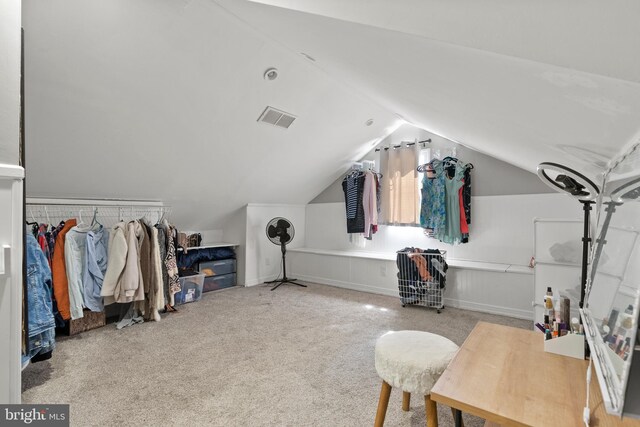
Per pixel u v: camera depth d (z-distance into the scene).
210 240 4.87
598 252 1.03
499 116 1.15
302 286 4.72
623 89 0.49
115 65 2.13
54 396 1.88
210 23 2.11
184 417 1.71
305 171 4.55
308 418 1.70
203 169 3.52
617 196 0.85
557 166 1.12
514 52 0.54
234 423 1.66
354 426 1.64
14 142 0.91
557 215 3.47
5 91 0.88
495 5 0.45
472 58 0.69
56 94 2.12
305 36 1.49
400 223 4.53
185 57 2.29
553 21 0.42
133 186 3.26
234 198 4.38
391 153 4.62
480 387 0.96
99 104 2.32
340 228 5.20
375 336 2.82
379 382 2.07
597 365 0.79
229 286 4.66
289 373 2.17
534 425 0.80
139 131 2.68
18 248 0.91
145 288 3.14
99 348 2.55
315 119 3.56
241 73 2.61
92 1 1.76
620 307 0.67
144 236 3.16
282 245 4.79
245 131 3.25
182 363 2.30
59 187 2.85
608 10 0.36
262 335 2.84
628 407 0.54
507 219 3.76
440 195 4.01
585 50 0.44
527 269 3.41
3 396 0.89
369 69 1.50
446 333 2.91
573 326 1.22
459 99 1.20
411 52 0.88
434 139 4.30
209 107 2.79
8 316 0.89
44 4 1.68
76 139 2.48
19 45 0.91
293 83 2.94
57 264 2.68
